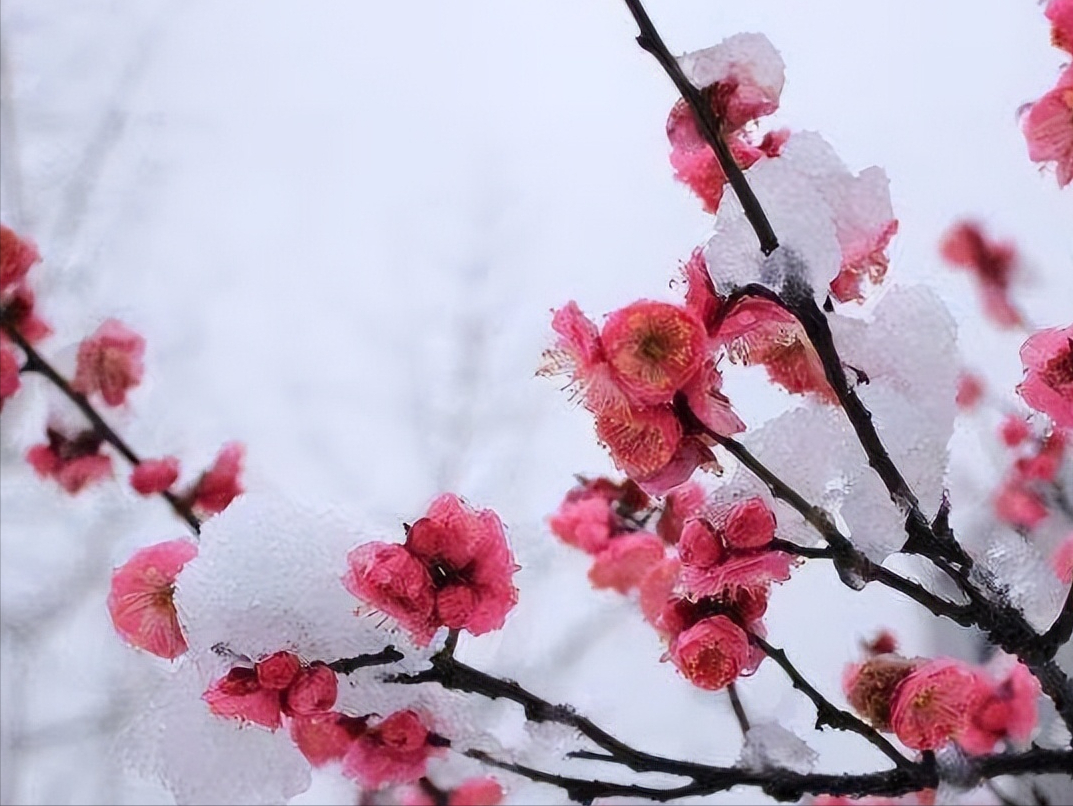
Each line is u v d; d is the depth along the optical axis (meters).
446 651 0.56
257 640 0.55
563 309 0.53
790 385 0.56
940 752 0.58
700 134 0.55
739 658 0.57
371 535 0.56
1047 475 0.70
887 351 0.55
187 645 0.56
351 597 0.55
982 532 0.70
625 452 0.54
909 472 0.55
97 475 0.70
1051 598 0.62
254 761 0.57
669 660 0.60
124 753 0.59
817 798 0.68
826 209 0.53
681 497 0.62
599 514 0.69
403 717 0.57
